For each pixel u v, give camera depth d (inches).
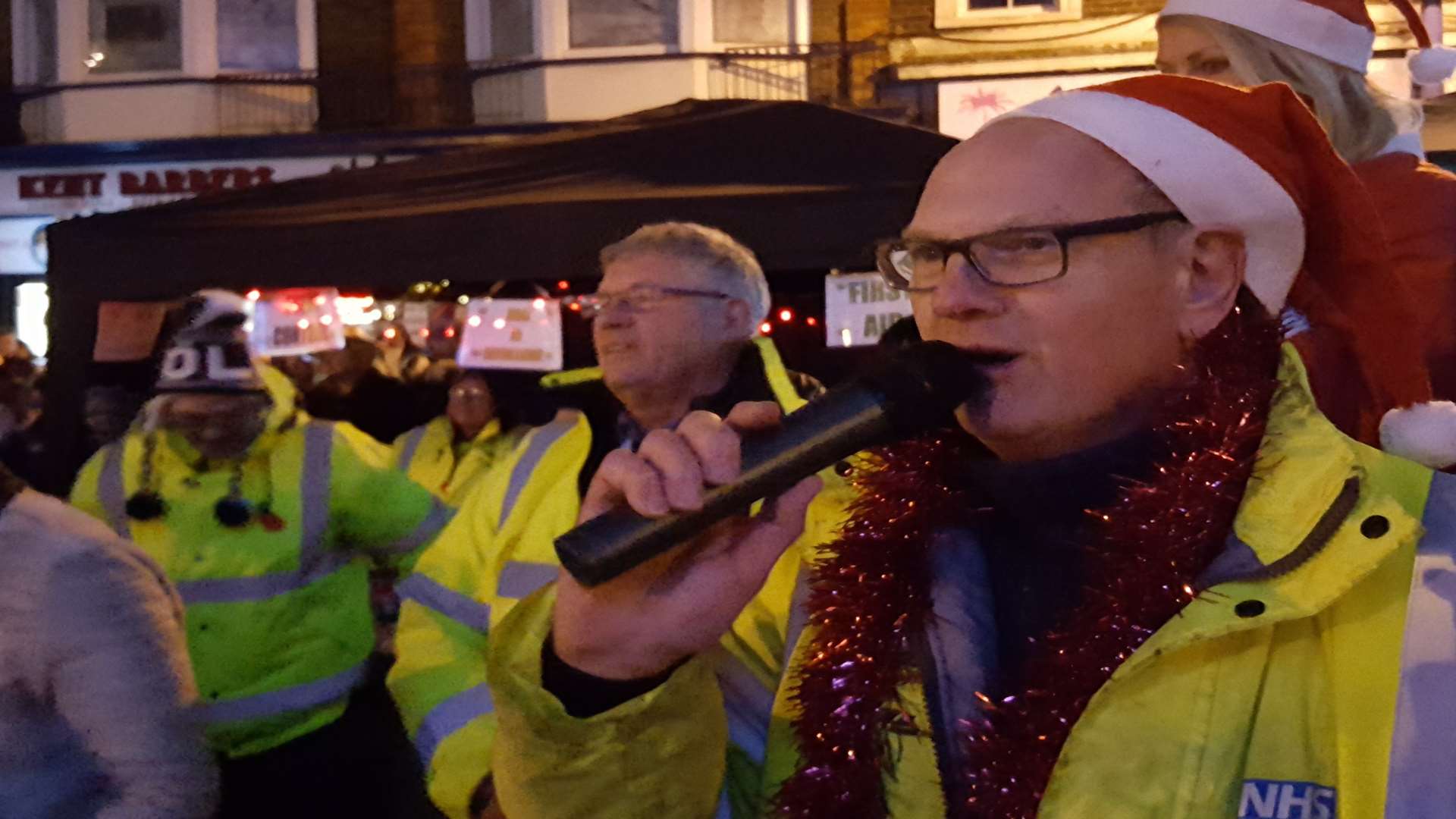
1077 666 33.7
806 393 81.7
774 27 385.4
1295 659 32.0
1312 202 38.2
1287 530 32.0
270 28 401.7
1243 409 33.6
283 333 164.2
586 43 392.8
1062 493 35.9
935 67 371.9
